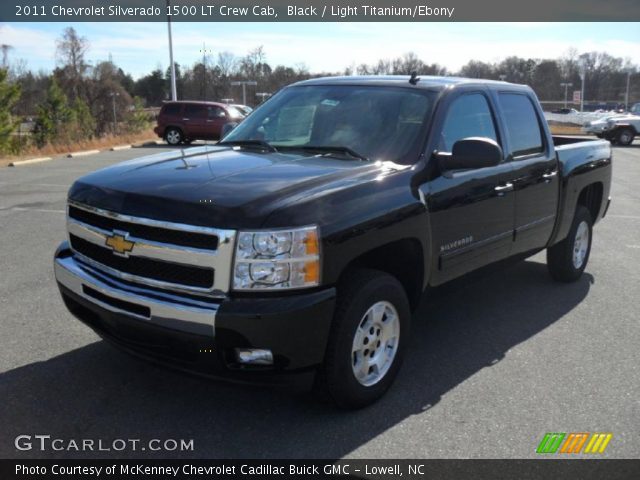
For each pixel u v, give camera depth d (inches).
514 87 208.1
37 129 1032.8
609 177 264.2
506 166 187.5
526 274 263.6
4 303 208.1
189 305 120.6
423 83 177.2
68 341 176.9
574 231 240.8
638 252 307.6
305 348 123.3
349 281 134.9
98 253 138.8
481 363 171.6
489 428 136.6
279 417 138.3
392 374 148.9
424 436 132.6
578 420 141.3
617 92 3779.5
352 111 172.2
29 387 148.9
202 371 124.3
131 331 129.7
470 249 172.4
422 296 159.9
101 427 132.6
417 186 150.6
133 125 1406.3
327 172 141.2
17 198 434.0
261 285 119.4
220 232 118.4
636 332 197.5
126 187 133.6
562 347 184.2
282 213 121.0
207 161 151.8
